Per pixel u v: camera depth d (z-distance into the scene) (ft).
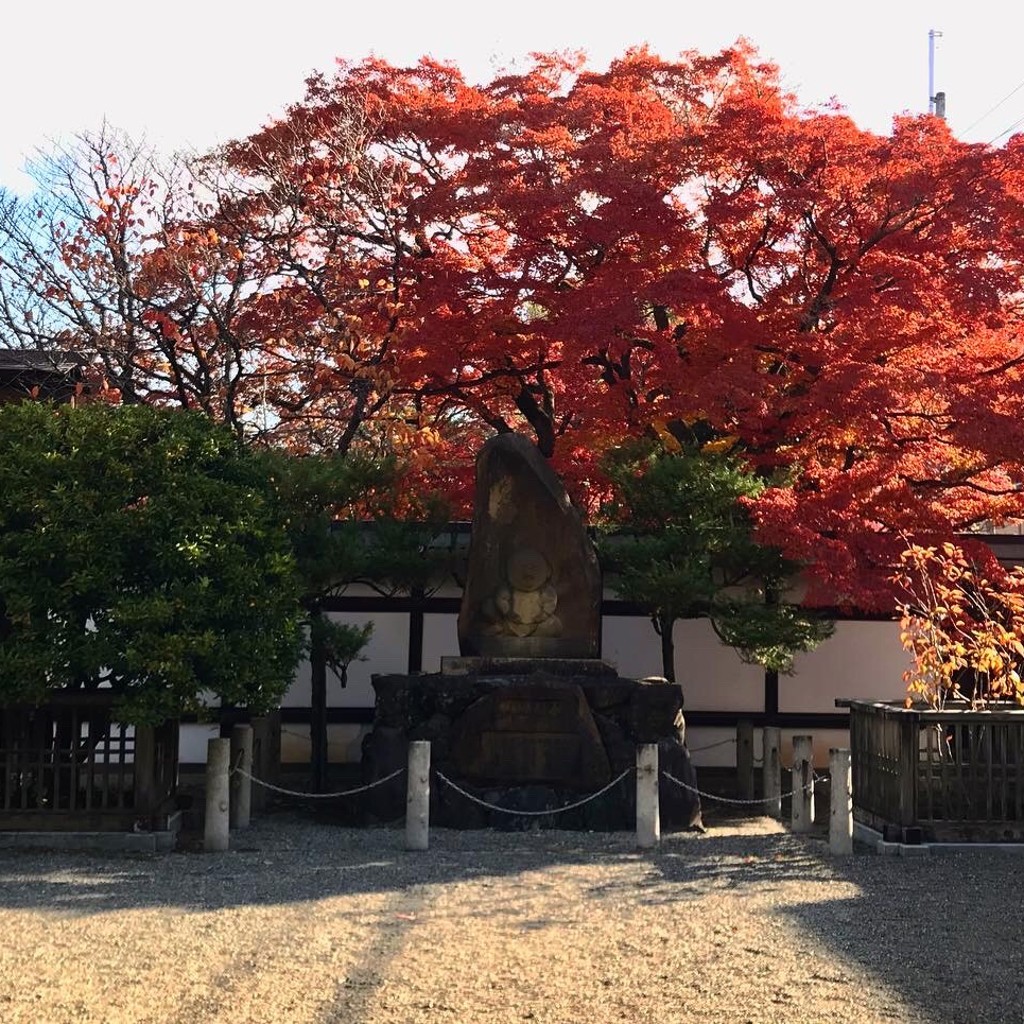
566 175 51.85
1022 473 47.32
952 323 47.70
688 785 40.65
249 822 40.86
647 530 47.65
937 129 47.55
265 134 57.57
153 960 22.49
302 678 55.31
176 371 57.06
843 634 55.57
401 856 34.30
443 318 51.44
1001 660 37.40
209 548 36.45
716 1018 19.52
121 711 34.78
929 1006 20.26
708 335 49.14
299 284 57.52
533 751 40.22
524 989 20.90
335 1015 19.43
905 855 34.96
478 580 44.45
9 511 35.88
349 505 48.16
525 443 44.62
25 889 29.12
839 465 51.06
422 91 59.26
